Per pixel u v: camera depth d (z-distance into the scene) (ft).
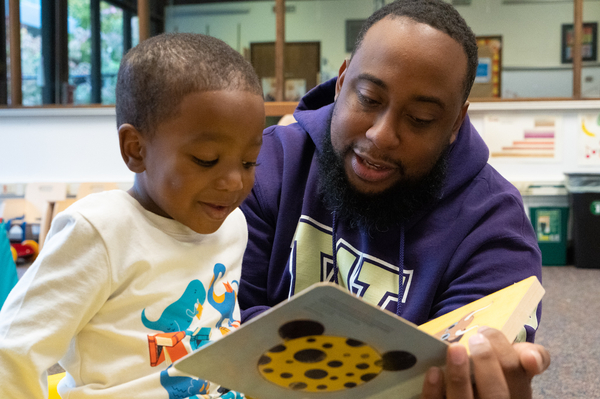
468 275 3.01
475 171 3.40
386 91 2.78
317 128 3.63
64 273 2.18
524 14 13.67
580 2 12.55
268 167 3.73
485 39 14.03
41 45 13.28
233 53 2.43
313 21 14.83
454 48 2.81
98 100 13.60
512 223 3.18
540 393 5.52
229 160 2.26
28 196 12.66
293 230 3.50
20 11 13.05
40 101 13.35
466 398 1.82
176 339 2.41
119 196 2.44
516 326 2.10
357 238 3.31
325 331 1.68
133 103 2.31
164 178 2.28
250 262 3.49
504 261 3.01
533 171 12.47
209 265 2.67
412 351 1.79
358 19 14.70
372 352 1.78
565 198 12.27
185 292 2.50
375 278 3.18
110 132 12.83
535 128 12.37
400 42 2.75
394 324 1.63
